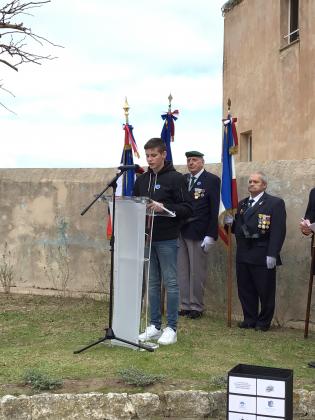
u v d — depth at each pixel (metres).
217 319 7.50
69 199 8.89
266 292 6.86
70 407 4.47
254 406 3.78
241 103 13.67
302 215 7.18
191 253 7.38
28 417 4.45
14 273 9.16
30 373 4.84
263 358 5.68
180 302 7.62
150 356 5.49
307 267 7.10
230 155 7.05
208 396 4.61
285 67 11.81
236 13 13.94
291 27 11.99
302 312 7.14
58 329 6.80
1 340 6.34
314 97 10.78
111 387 4.72
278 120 12.07
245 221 6.91
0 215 9.23
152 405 4.54
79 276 8.84
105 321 7.21
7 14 6.35
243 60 13.61
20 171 9.24
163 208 5.50
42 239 9.02
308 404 4.67
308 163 7.30
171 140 7.77
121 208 5.70
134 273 5.66
